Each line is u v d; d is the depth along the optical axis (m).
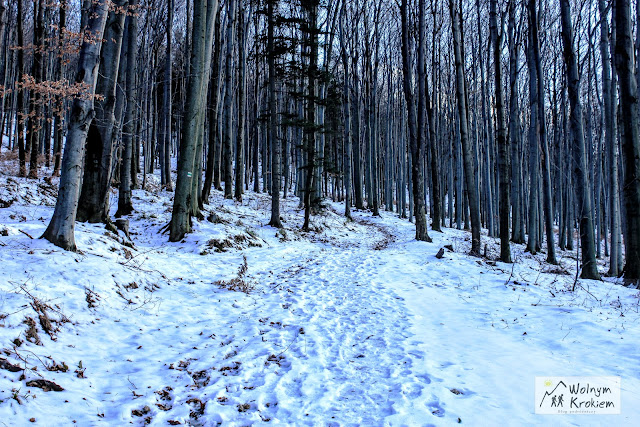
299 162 31.25
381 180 42.56
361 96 32.56
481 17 26.45
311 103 17.12
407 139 34.59
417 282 9.27
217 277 8.79
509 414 3.48
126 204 13.63
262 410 3.65
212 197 20.25
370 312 6.98
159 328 5.61
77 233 7.61
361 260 12.16
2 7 14.31
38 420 3.08
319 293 8.28
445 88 31.25
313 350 5.16
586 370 4.27
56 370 3.91
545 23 22.08
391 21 31.16
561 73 23.22
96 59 6.60
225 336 5.54
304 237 16.77
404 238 19.97
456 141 26.31
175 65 30.88
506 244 12.66
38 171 17.27
